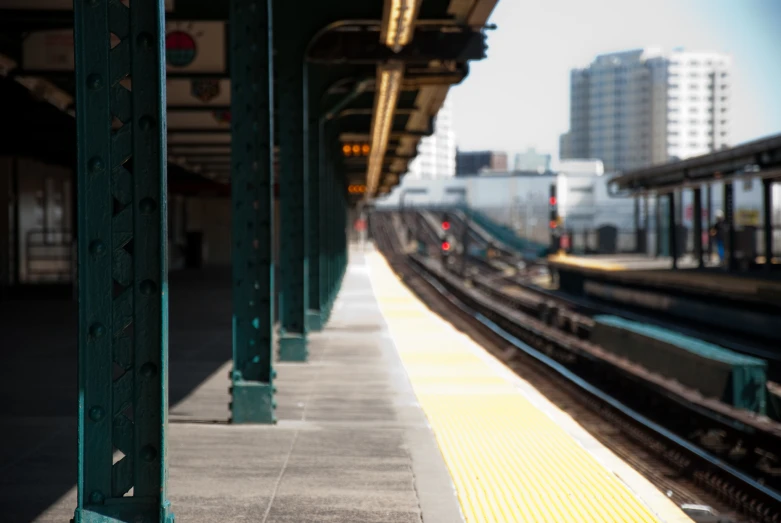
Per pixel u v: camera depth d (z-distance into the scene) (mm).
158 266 4551
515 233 111625
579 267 48438
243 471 7352
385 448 8281
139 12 4434
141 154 4488
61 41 13352
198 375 12672
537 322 31031
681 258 52656
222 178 45125
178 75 13547
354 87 19109
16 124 22281
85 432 4590
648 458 11961
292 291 14977
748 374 14531
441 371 13797
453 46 15305
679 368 16719
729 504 9555
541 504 6461
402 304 29359
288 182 15359
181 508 6262
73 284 27109
